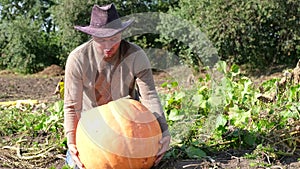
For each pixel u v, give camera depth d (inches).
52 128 232.2
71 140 158.7
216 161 168.2
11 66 976.9
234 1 652.1
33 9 1245.1
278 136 181.0
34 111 314.8
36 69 956.0
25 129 239.9
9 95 538.0
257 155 169.0
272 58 695.7
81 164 156.2
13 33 948.0
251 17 656.4
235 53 675.4
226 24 651.5
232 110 209.5
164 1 872.3
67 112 159.5
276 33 677.3
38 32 973.2
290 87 219.5
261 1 647.8
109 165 150.8
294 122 189.2
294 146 177.3
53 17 909.8
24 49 944.3
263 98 222.4
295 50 690.8
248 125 195.3
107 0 826.8
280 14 655.8
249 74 680.4
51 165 193.8
